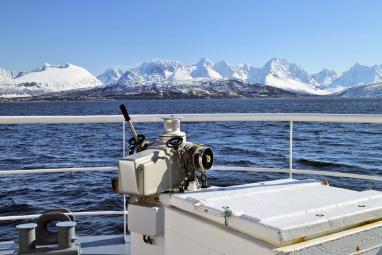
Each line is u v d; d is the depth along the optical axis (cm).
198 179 198
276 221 124
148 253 192
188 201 149
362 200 146
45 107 13262
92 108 11294
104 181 1211
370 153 2105
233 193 156
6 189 1115
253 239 123
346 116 280
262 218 125
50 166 1700
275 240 117
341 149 2250
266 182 178
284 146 2370
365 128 3450
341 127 3550
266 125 3756
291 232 118
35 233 205
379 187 1362
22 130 3259
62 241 201
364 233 129
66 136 2786
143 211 185
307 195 153
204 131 3228
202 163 185
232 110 8588
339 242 124
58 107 12912
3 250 229
